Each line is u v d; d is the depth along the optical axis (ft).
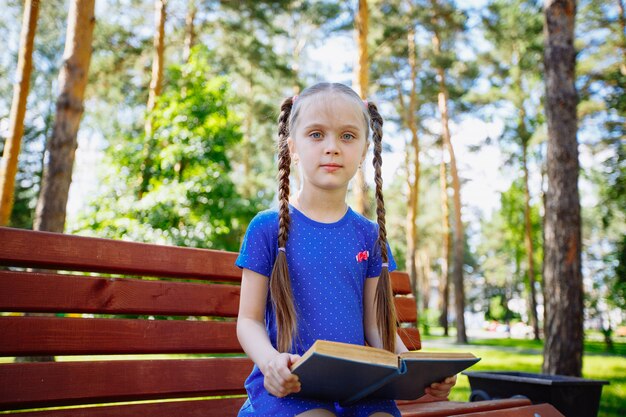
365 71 37.35
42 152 77.15
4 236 5.57
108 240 6.24
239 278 7.22
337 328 4.91
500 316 152.97
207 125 35.78
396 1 54.03
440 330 124.47
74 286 5.93
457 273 69.21
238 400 6.78
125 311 6.24
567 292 22.58
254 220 5.24
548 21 24.52
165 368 6.34
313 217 5.28
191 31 52.13
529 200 84.99
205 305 6.88
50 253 5.81
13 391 5.33
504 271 156.66
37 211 23.63
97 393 5.79
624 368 31.48
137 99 60.23
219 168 35.47
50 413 5.45
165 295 6.59
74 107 24.27
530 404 8.36
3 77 72.38
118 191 35.24
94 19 25.03
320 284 4.99
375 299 5.43
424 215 131.34
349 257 5.21
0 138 69.87
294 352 4.80
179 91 37.37
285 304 4.76
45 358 19.38
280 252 4.94
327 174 4.99
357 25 37.68
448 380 4.58
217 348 6.83
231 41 60.49
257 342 4.66
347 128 5.04
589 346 60.23
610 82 56.80
